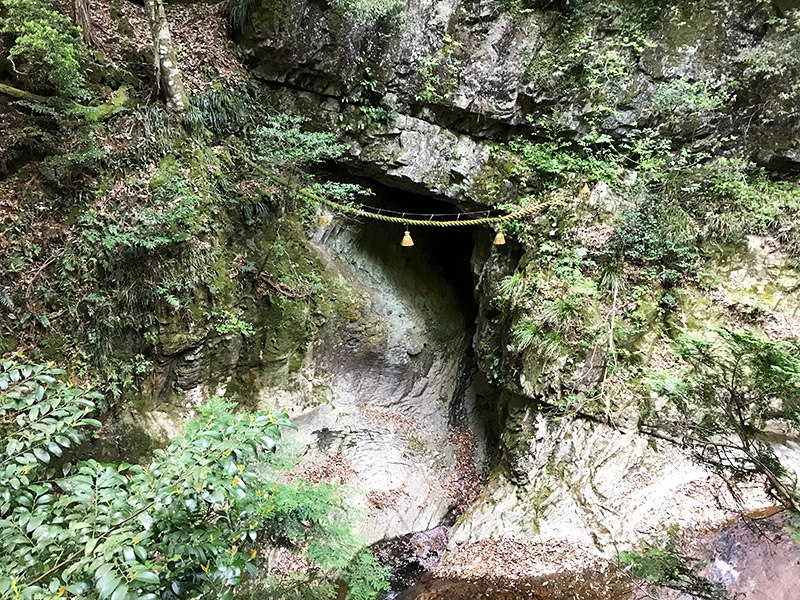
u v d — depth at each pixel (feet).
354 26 22.21
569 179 24.18
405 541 21.61
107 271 17.37
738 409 11.85
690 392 12.43
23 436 7.36
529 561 18.62
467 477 26.09
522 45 23.73
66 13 18.48
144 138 18.78
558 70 23.88
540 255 23.45
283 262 23.61
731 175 23.06
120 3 21.33
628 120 24.11
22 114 16.72
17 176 16.66
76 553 6.36
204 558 7.02
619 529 18.70
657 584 14.76
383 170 24.84
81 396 8.41
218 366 20.77
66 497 7.06
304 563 15.07
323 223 20.99
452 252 33.01
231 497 7.54
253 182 22.17
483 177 25.02
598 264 22.56
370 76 23.16
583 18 23.54
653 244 21.99
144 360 18.48
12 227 16.15
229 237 21.25
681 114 23.58
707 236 22.41
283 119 21.61
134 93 19.34
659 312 21.85
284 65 22.88
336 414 24.95
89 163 17.35
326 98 23.91
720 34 23.03
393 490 23.70
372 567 14.42
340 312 25.09
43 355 16.28
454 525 21.89
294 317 23.32
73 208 17.17
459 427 29.22
